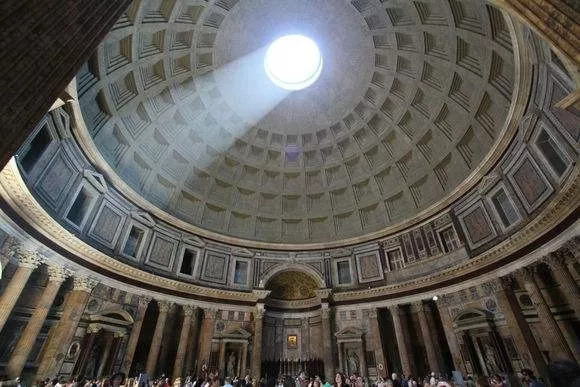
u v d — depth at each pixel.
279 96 27.64
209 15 21.47
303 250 28.47
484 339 17.50
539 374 14.48
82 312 16.95
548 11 6.00
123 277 20.02
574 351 15.05
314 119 28.64
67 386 13.75
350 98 26.78
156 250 23.27
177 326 23.00
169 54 21.70
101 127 20.27
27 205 13.77
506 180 17.89
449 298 20.06
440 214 22.97
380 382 16.88
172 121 25.02
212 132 27.33
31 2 4.95
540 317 14.96
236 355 23.11
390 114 25.89
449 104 21.94
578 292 13.54
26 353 13.93
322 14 22.55
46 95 5.10
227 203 29.02
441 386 7.97
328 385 11.70
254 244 28.25
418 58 21.97
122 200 21.78
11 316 15.66
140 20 18.55
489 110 19.59
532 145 15.61
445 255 21.55
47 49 5.09
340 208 29.38
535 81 14.33
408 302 22.17
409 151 25.78
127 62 19.72
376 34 22.69
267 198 30.08
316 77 26.56
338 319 24.45
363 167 28.56
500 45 16.23
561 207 13.52
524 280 16.02
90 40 5.91
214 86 25.30
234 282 26.12
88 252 17.91
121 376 6.30
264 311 24.80
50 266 15.76
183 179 26.83
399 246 25.00
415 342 22.12
